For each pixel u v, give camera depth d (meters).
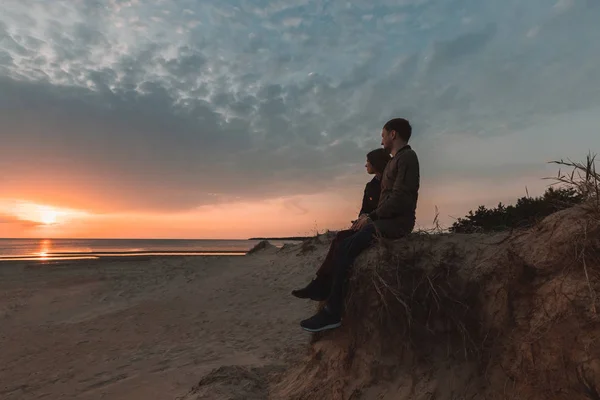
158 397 4.58
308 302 9.56
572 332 1.92
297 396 3.36
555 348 1.97
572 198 2.73
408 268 2.97
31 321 9.52
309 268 12.38
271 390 3.88
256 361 5.68
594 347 1.80
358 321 3.14
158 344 7.32
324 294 3.51
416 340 2.84
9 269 16.05
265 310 9.41
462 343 2.66
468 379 2.50
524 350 2.15
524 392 2.07
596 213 2.18
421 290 2.90
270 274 12.67
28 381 5.79
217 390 3.93
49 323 9.34
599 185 2.35
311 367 3.60
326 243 14.37
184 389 4.74
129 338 7.85
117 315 9.72
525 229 2.84
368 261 3.19
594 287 1.95
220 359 6.05
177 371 5.57
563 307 2.03
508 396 2.18
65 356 6.90
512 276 2.44
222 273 13.93
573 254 2.15
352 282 3.23
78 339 7.93
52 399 5.05
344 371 3.11
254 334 7.55
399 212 3.33
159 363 6.13
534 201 4.21
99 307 10.73
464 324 2.65
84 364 6.43
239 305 10.02
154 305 10.44
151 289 12.43
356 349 3.09
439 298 2.79
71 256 29.59
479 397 2.36
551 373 1.96
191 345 7.10
